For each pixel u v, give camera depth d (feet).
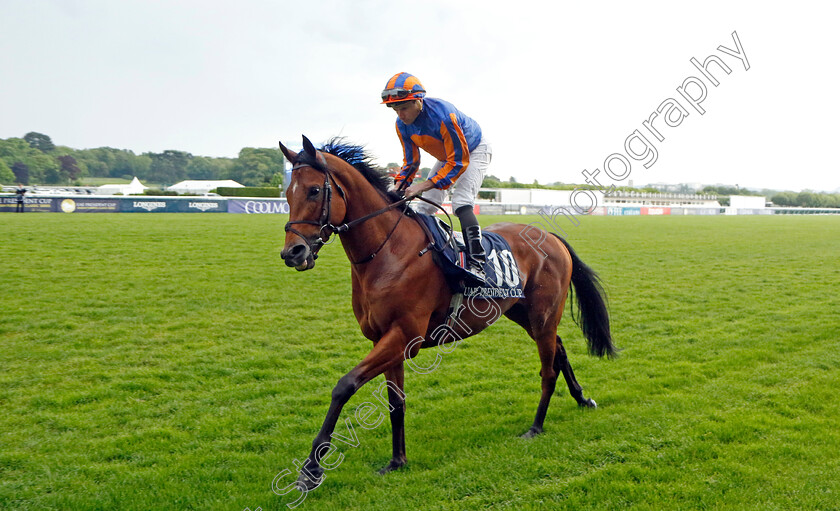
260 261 35.17
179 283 27.99
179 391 14.71
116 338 18.95
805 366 16.37
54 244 39.91
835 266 37.50
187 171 346.74
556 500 9.53
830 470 10.26
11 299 23.68
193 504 9.52
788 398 13.84
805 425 12.24
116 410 13.33
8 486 9.93
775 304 25.44
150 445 11.61
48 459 10.93
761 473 10.19
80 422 12.62
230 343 18.85
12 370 15.84
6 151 275.59
